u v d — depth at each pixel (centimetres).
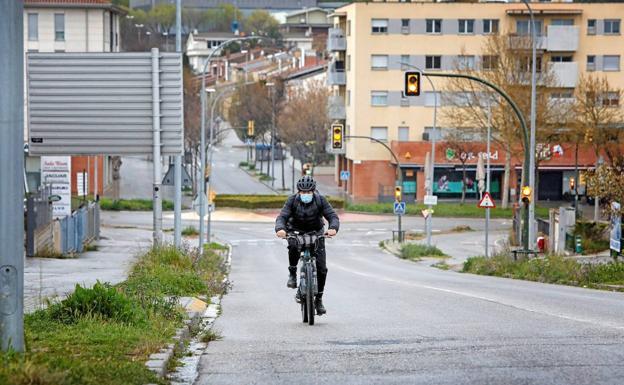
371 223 13750
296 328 2472
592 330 2270
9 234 1500
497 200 16438
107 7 15700
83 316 2134
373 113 16262
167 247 4769
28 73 4478
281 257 9125
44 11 15500
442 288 4172
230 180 19338
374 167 16338
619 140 13500
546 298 3422
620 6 15912
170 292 3450
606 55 15975
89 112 4506
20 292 1517
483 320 2583
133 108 4522
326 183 19212
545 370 1700
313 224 2567
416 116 16262
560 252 7056
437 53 16162
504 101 13488
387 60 16212
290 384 1609
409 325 2486
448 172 16238
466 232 12488
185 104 19475
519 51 13962
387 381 1622
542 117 13400
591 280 4844
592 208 14638
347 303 3272
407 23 16162
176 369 1759
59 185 8481
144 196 16100
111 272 4778
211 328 2467
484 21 16125
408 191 16312
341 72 17262
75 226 7400
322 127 18688
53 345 1806
